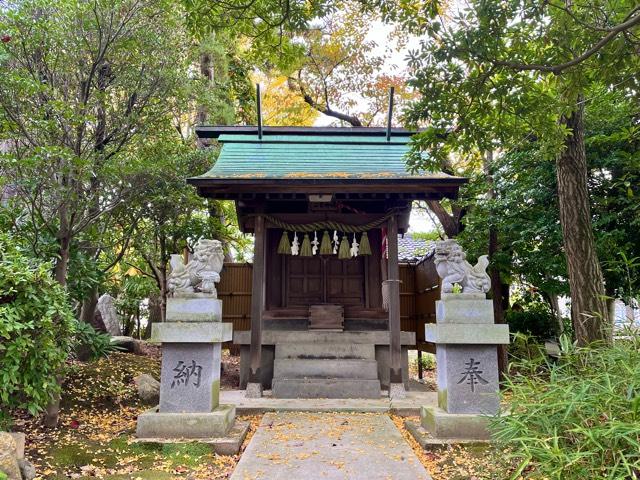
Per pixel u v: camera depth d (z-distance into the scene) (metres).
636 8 4.90
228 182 7.69
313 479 4.10
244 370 8.92
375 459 4.64
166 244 11.27
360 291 9.81
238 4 6.19
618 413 2.97
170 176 8.63
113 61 7.01
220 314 5.81
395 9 5.80
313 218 8.92
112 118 6.97
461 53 5.41
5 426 4.55
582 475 2.77
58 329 4.84
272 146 9.76
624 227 8.04
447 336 5.42
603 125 8.21
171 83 7.38
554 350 10.03
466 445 5.04
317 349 8.58
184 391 5.50
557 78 5.71
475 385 5.41
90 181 6.50
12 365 4.22
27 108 5.86
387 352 8.81
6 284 4.34
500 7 5.07
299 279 9.86
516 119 6.23
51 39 6.18
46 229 6.21
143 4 6.98
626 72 5.91
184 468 4.52
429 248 17.62
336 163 8.77
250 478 4.12
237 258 17.25
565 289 9.63
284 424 6.16
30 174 5.65
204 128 10.20
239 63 14.79
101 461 4.62
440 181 7.73
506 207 9.41
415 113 6.04
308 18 6.14
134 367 8.80
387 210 8.97
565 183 6.96
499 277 10.52
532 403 3.42
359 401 7.60
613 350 3.60
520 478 3.41
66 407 6.42
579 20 5.25
